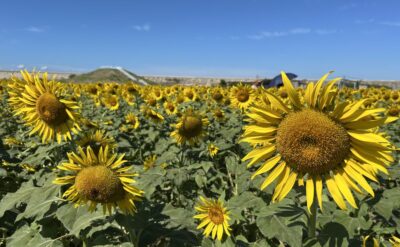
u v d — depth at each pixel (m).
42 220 0.69
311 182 0.43
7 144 1.30
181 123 1.19
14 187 1.05
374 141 0.41
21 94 0.84
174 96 3.13
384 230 0.65
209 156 1.29
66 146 0.88
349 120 0.42
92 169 0.57
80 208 0.61
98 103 2.55
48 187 0.65
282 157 0.45
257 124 0.46
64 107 0.81
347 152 0.43
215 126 1.76
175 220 0.66
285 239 0.43
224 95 2.52
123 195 0.58
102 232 0.69
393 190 0.64
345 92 3.21
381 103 2.71
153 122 1.82
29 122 0.84
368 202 0.62
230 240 0.66
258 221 0.45
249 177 0.79
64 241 0.72
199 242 0.73
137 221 0.60
